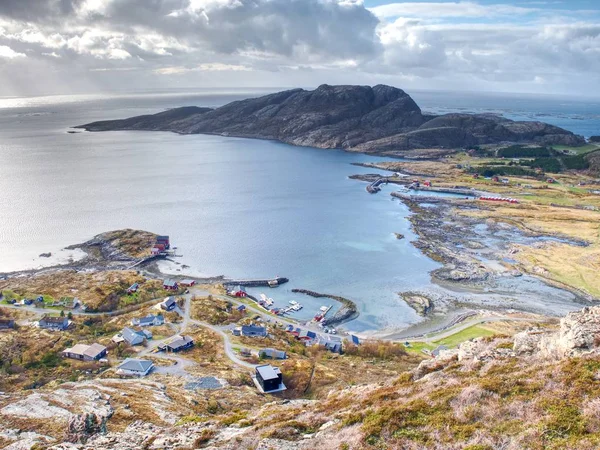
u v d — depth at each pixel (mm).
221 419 55500
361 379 94938
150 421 59844
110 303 139625
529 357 45469
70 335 118125
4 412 60219
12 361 102188
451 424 34062
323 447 35438
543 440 29219
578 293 154500
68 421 56000
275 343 117375
